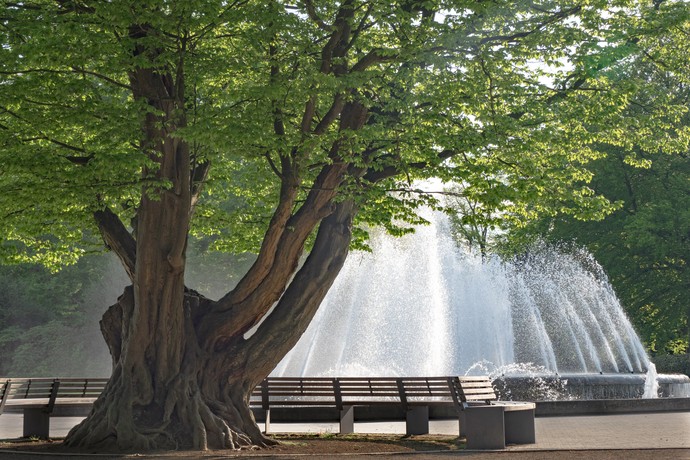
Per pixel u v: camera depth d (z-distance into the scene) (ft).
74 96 51.52
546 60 57.21
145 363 49.88
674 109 64.54
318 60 51.26
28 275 168.04
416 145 55.36
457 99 55.01
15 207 52.70
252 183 69.51
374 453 43.06
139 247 50.11
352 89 53.31
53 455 43.68
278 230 51.19
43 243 65.67
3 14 48.29
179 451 46.91
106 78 49.03
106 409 49.37
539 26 55.42
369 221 64.64
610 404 71.41
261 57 50.93
